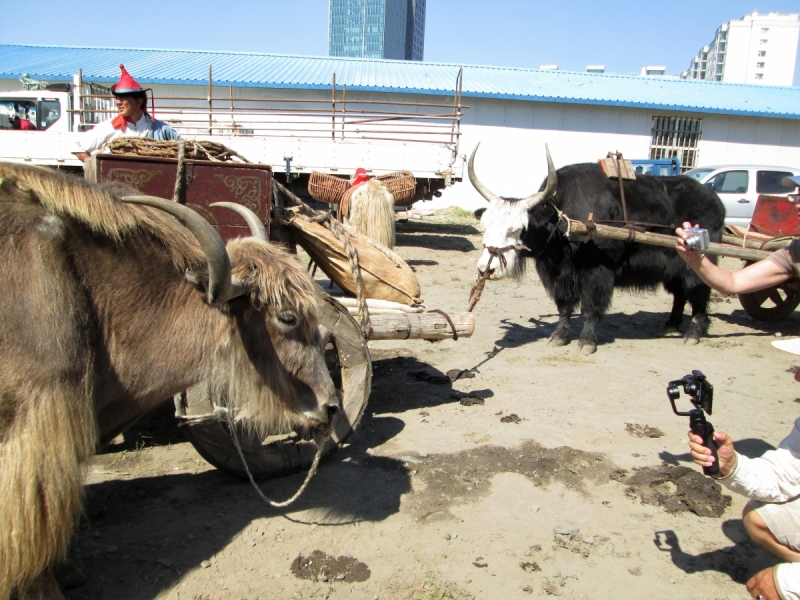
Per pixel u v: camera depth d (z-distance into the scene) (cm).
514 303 830
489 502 337
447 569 281
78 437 226
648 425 439
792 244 265
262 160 1211
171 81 1903
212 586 265
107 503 324
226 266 233
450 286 927
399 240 1415
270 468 347
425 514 324
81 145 479
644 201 620
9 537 205
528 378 531
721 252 605
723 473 245
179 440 403
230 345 270
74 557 279
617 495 348
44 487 212
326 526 310
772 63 7006
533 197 567
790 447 249
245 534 301
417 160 1241
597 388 511
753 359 608
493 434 419
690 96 2239
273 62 2353
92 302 241
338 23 12556
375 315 408
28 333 215
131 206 256
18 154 1107
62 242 232
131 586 262
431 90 1980
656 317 785
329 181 1045
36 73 1930
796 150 2159
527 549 298
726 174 1313
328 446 366
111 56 2312
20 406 211
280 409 280
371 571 278
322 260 424
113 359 249
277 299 256
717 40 7512
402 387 501
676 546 304
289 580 270
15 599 232
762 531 253
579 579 278
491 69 2522
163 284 259
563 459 386
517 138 2080
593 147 2106
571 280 614
